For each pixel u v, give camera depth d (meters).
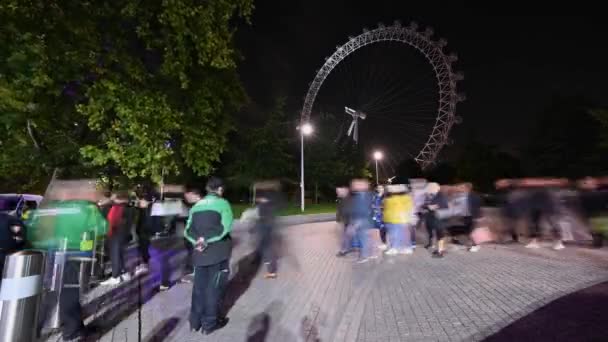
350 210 9.62
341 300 6.09
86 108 8.48
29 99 8.37
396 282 7.04
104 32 9.06
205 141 10.31
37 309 3.24
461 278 7.15
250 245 12.45
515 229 11.53
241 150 31.81
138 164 9.30
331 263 9.13
